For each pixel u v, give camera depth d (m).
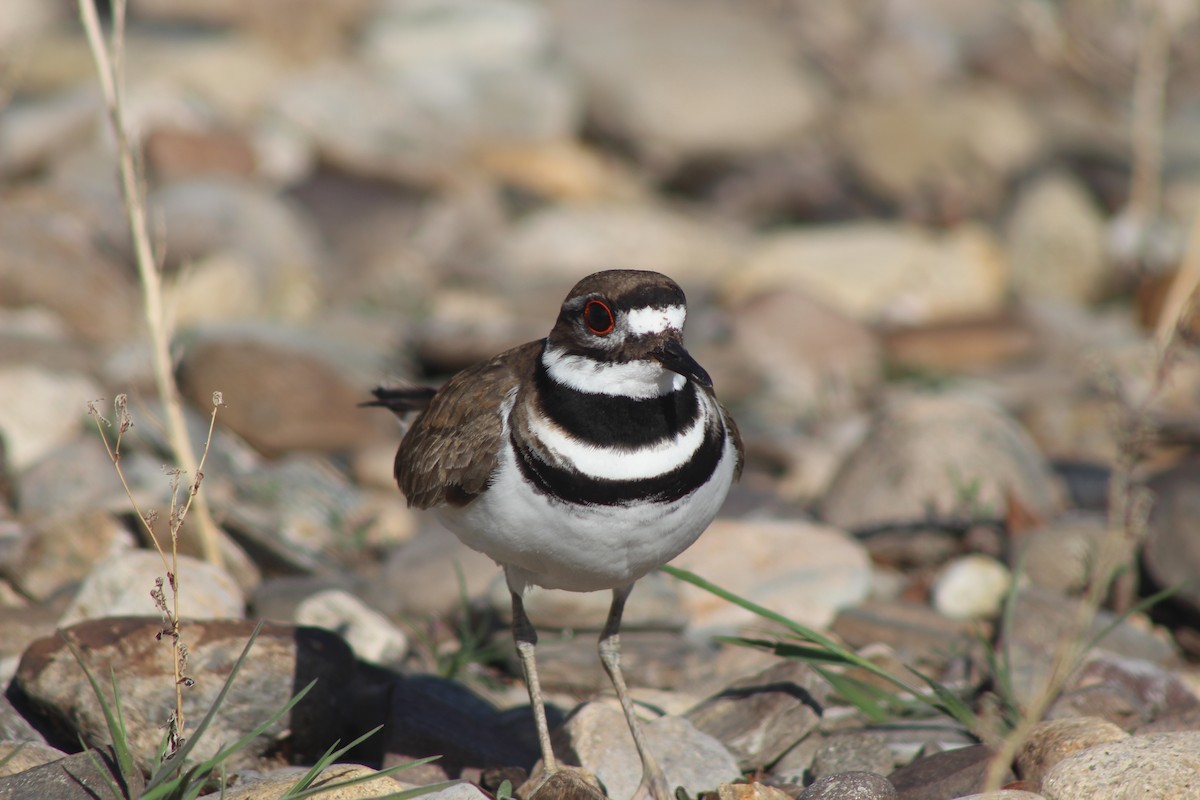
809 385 18.05
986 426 13.46
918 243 22.84
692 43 28.62
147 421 13.54
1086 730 7.80
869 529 12.94
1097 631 10.38
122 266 18.98
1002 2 33.31
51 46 26.16
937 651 10.36
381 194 23.67
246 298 18.83
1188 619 11.34
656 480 7.34
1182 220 23.98
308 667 8.44
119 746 7.18
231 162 22.67
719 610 10.94
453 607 11.01
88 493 12.37
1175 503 11.55
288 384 15.16
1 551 10.97
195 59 26.25
